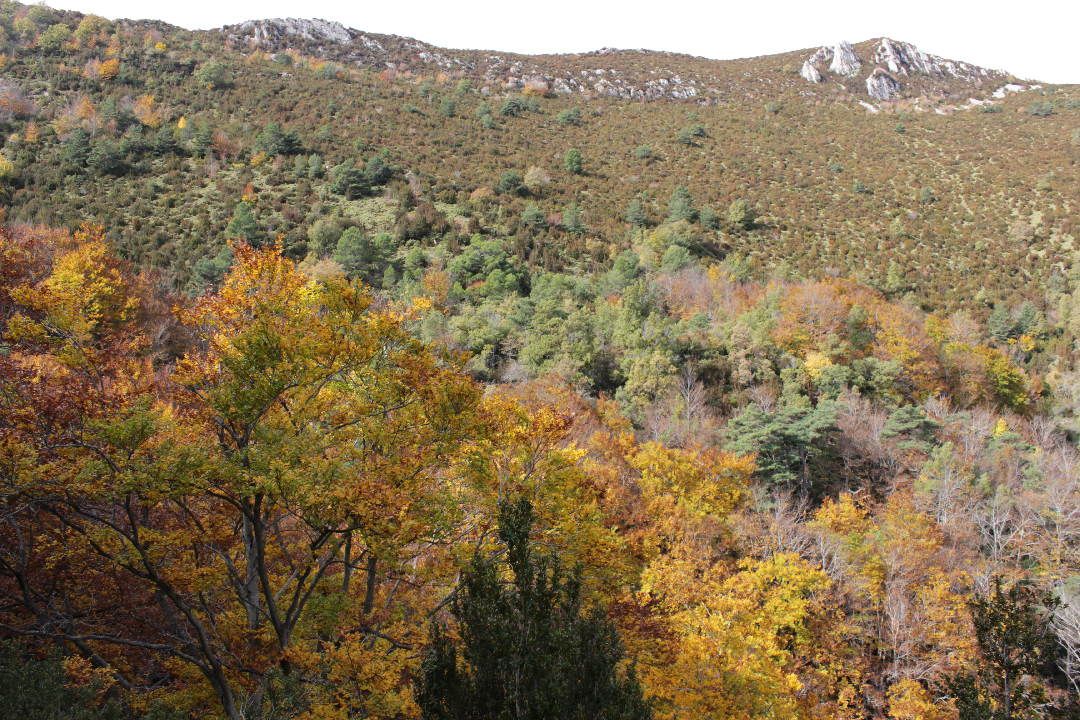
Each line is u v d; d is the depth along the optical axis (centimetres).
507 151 11988
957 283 8400
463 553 1240
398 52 17438
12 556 1189
